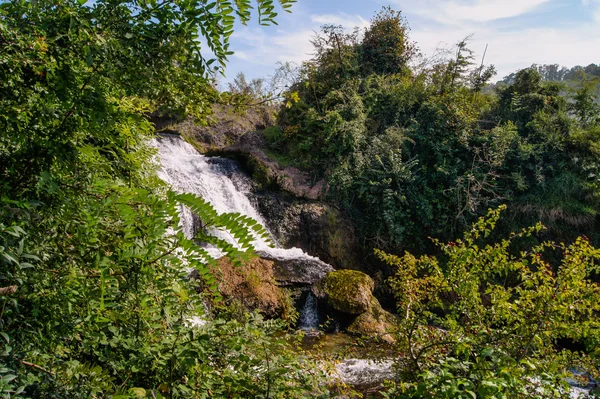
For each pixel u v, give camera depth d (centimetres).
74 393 171
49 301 162
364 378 607
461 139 1238
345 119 1296
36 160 153
